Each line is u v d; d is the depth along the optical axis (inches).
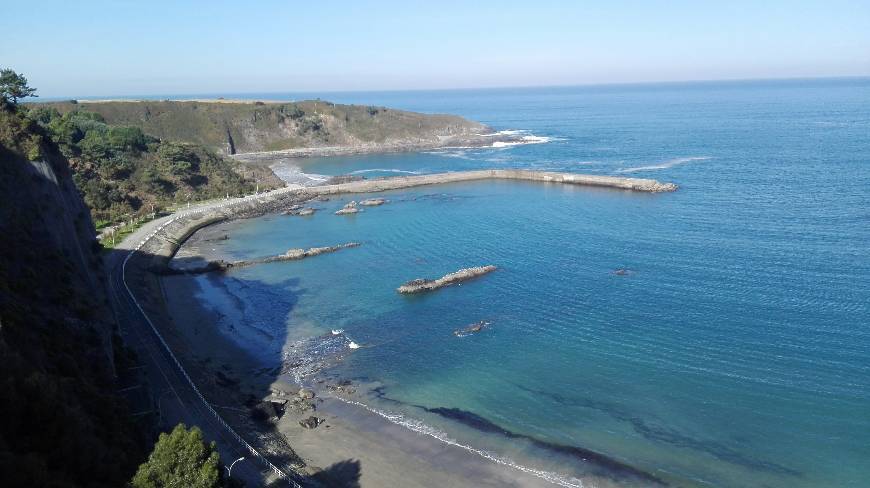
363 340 2731.3
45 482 1042.1
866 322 2598.4
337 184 6702.8
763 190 5413.4
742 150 7834.6
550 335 2699.3
